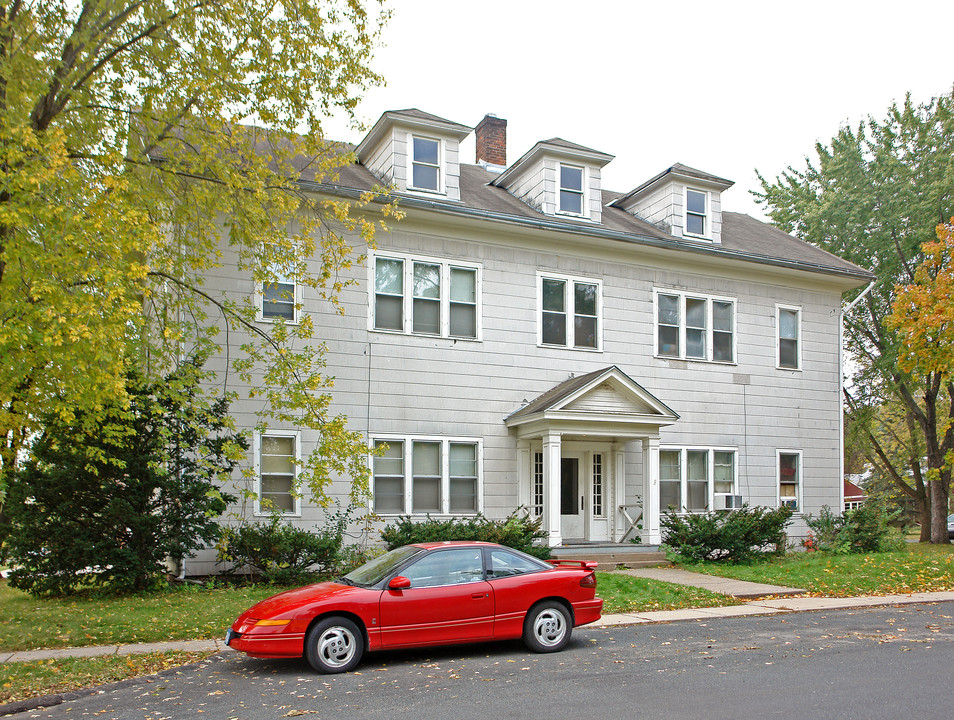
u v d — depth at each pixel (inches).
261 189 453.7
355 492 479.2
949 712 255.3
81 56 445.7
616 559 689.0
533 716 254.5
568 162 794.2
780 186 1196.5
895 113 1039.0
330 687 299.3
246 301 518.9
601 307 778.2
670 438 793.6
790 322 886.4
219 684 309.9
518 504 719.1
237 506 620.7
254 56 464.4
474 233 727.7
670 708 262.1
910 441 1210.6
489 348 722.8
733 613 473.1
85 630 411.8
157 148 578.2
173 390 458.0
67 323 342.3
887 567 658.8
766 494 839.1
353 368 666.8
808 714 254.2
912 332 750.5
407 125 712.4
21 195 352.8
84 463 516.7
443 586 346.9
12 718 268.7
